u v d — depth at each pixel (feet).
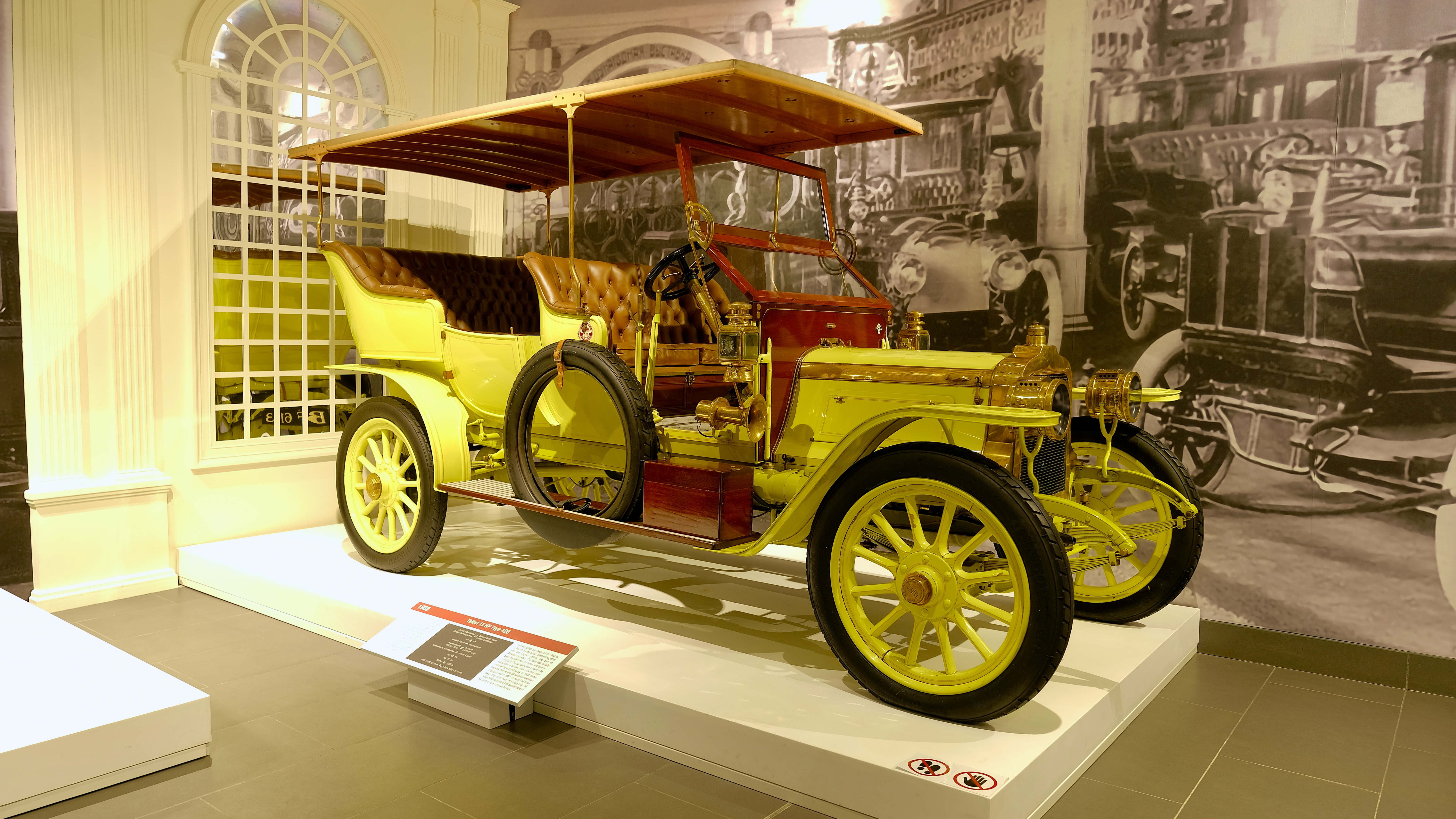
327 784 7.79
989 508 7.57
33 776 7.21
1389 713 10.14
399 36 16.78
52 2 12.28
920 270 14.52
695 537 9.32
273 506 15.43
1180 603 12.76
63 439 12.70
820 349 9.93
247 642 11.39
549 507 10.84
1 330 12.19
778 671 9.15
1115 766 8.52
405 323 13.12
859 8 14.92
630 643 9.89
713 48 16.46
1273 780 8.32
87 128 12.73
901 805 6.94
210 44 14.06
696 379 12.41
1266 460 12.13
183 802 7.47
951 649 8.80
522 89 18.71
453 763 8.20
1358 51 11.32
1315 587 11.89
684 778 7.99
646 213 17.10
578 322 11.59
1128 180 12.82
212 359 14.35
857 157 14.97
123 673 8.76
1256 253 12.06
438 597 11.46
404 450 12.91
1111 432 10.28
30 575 12.70
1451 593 11.12
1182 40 12.35
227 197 14.88
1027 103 13.47
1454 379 10.98
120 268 13.15
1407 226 11.15
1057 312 13.43
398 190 17.08
